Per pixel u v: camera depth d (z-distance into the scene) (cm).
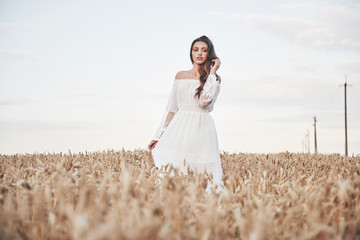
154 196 317
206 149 515
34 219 272
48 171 375
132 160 691
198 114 522
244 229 256
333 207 297
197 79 519
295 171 526
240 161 770
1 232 239
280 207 292
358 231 267
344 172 536
